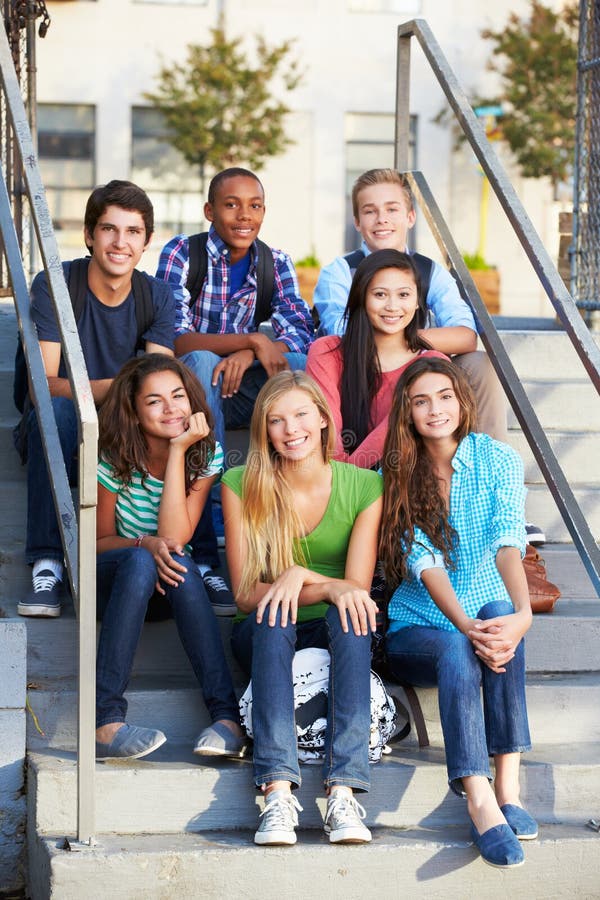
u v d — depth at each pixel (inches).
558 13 820.6
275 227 812.0
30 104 241.0
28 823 144.1
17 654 144.6
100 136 776.9
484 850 133.0
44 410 153.4
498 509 149.4
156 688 150.6
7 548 166.1
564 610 168.7
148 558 144.7
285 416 145.9
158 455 155.7
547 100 795.4
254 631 140.9
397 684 154.9
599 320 250.1
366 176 198.2
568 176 800.9
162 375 152.5
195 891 131.6
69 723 147.6
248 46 794.8
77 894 129.3
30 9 237.8
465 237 817.5
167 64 783.1
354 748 136.2
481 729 137.6
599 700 157.1
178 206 789.9
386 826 142.2
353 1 808.3
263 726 135.9
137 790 137.7
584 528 153.6
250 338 186.7
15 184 234.2
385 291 166.1
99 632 154.9
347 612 140.5
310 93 806.5
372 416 168.4
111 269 170.1
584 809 146.9
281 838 131.8
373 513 149.4
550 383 205.5
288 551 147.6
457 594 149.3
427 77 810.2
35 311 168.7
